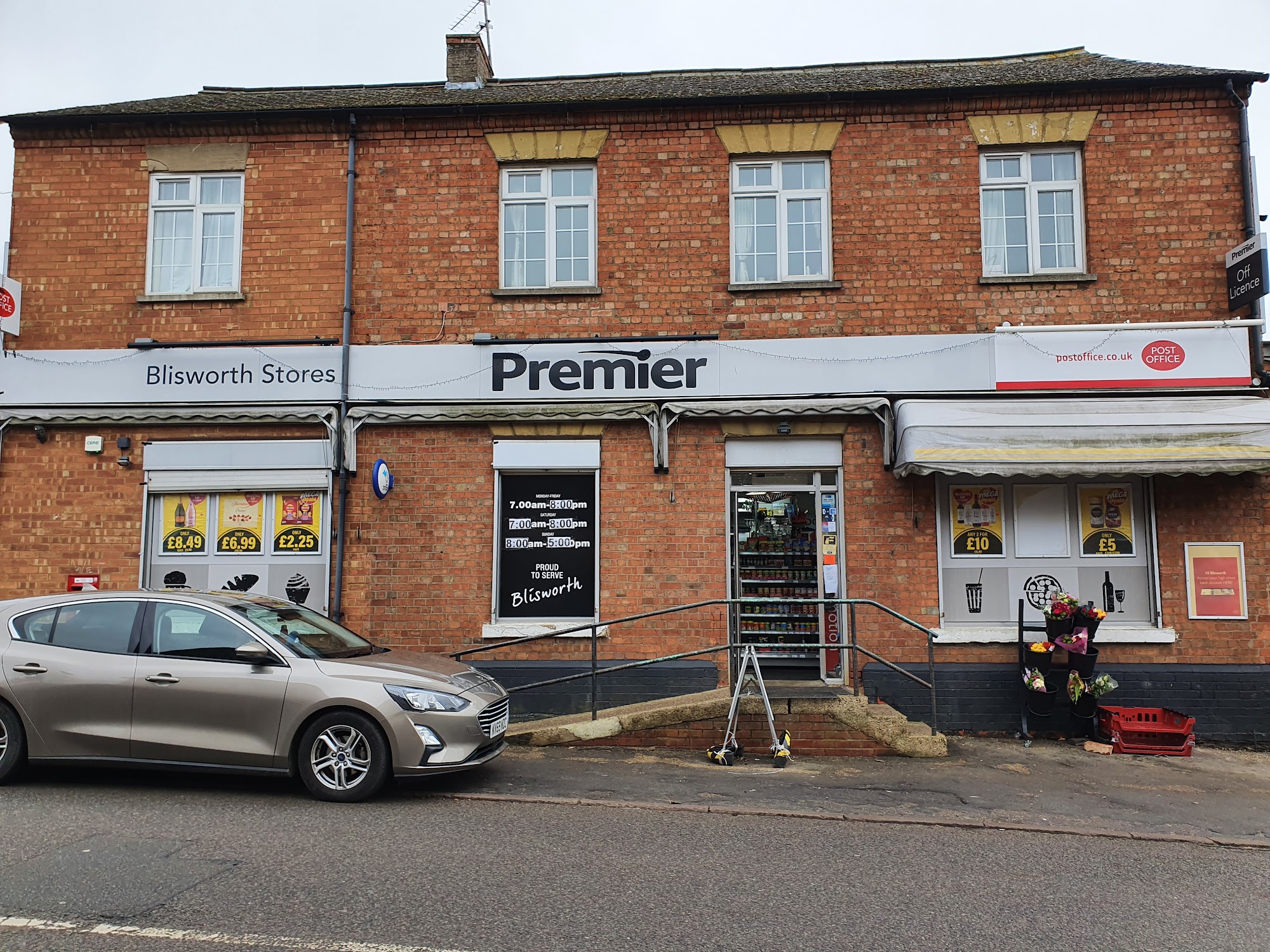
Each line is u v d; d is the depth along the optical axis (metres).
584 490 10.54
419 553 10.41
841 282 10.46
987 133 10.55
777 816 6.70
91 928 4.31
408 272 10.80
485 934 4.31
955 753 8.83
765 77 12.40
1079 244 10.49
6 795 6.69
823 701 8.76
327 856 5.41
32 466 10.66
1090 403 9.73
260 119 10.96
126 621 7.06
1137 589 9.99
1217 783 7.88
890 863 5.63
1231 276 9.98
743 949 4.22
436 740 6.75
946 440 9.45
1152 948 4.38
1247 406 9.45
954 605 10.06
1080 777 8.02
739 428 10.33
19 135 11.10
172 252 11.05
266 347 10.69
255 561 10.53
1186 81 10.26
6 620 7.12
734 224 10.83
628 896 4.89
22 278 10.94
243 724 6.71
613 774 7.80
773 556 10.59
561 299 10.67
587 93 11.72
